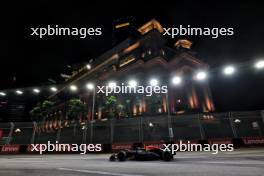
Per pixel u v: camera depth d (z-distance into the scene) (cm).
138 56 6869
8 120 10656
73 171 709
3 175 653
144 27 8125
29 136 2125
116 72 6506
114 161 1070
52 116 8094
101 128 2175
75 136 2117
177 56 6575
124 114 5191
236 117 1936
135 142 1886
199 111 5872
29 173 684
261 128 1886
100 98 6191
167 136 2100
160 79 5900
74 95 7731
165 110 5450
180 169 670
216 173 564
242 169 618
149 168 722
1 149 2048
